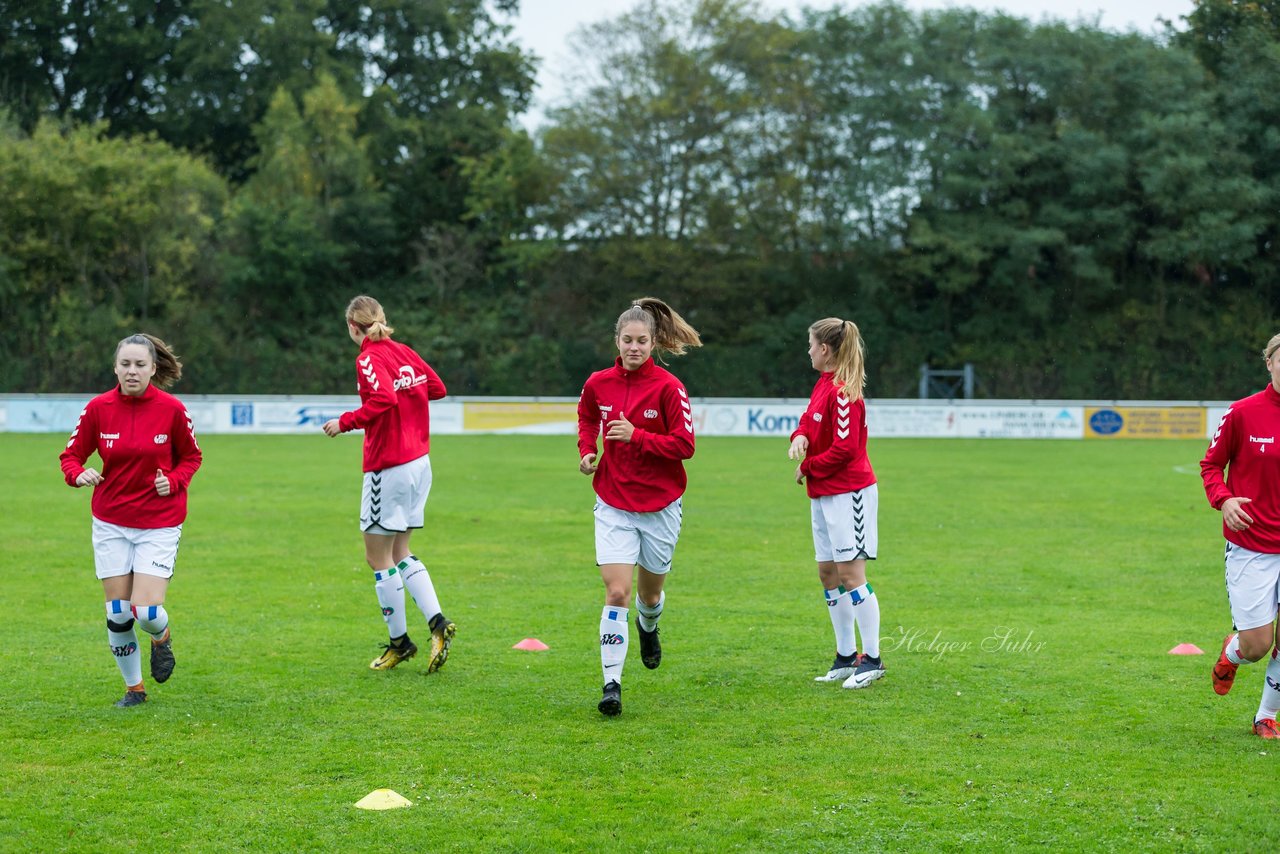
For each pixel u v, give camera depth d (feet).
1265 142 155.74
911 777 17.83
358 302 24.91
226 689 23.15
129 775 17.93
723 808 16.55
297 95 172.04
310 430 121.49
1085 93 158.40
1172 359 157.69
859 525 23.59
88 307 149.48
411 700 22.31
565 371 156.76
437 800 16.85
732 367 156.66
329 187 164.45
